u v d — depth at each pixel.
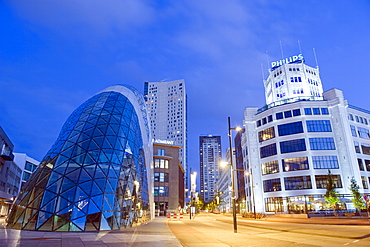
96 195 22.58
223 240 16.31
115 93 37.16
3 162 59.28
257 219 47.94
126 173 27.70
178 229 24.80
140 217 31.05
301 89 86.00
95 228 20.89
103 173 24.47
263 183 67.44
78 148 25.56
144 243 14.17
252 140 72.56
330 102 64.44
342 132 61.16
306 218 45.81
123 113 33.69
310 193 58.38
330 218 42.38
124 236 17.36
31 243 13.50
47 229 19.94
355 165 58.81
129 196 26.97
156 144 70.06
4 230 20.08
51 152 27.33
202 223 35.69
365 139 64.56
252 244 14.42
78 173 23.33
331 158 60.56
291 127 64.88
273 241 15.77
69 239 15.36
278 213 60.22
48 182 22.95
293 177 61.59
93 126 28.44
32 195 22.75
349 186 57.44
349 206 55.56
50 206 21.19
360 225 29.12
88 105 33.06
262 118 71.44
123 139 29.91
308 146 61.53
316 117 63.81
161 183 67.75
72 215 20.70
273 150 66.50
